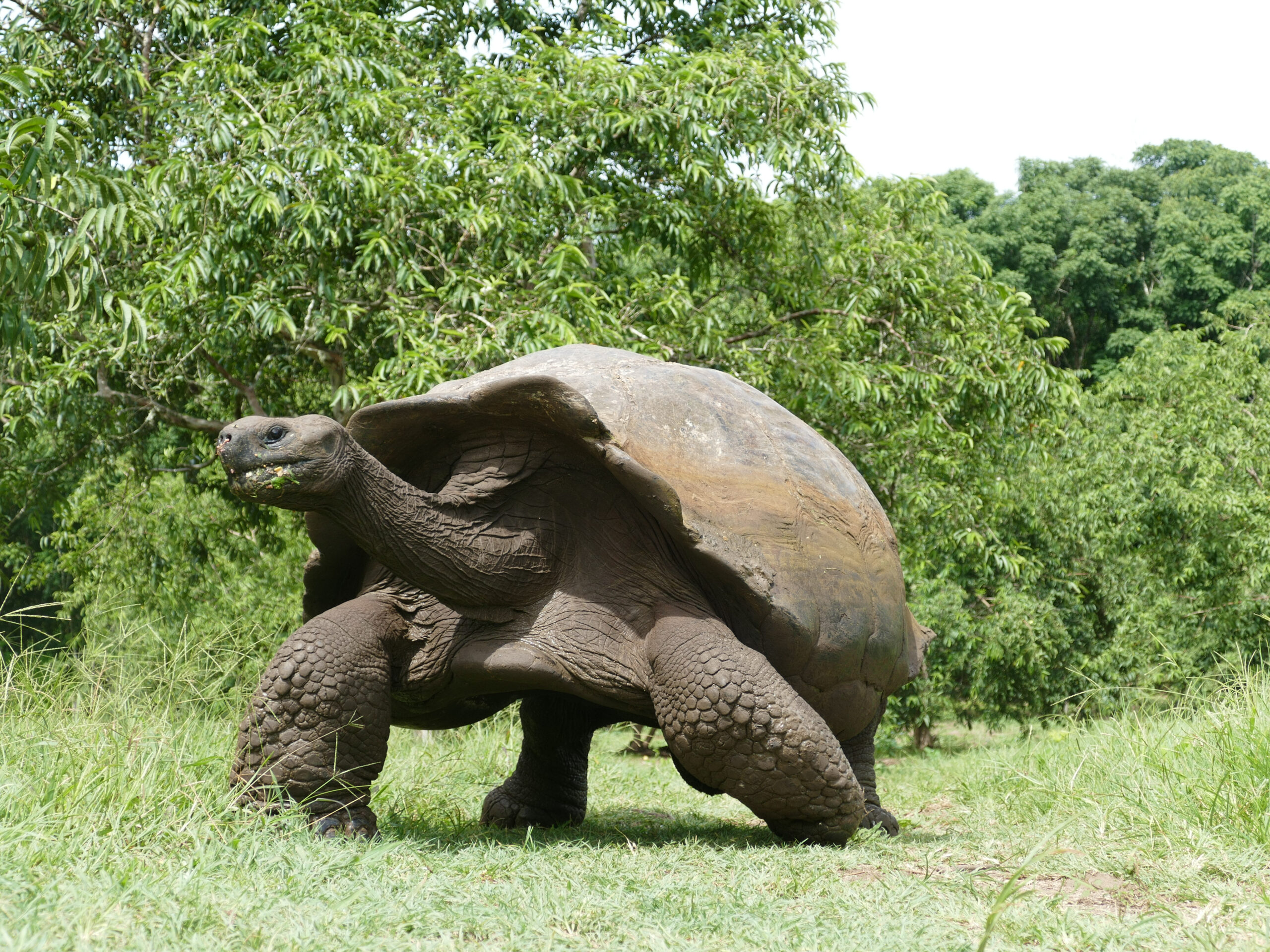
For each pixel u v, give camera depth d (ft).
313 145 20.99
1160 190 92.89
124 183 13.15
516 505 10.46
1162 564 36.50
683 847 9.86
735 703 9.69
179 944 5.42
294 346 25.20
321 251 21.65
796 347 27.04
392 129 23.45
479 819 13.67
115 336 23.63
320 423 9.49
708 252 29.66
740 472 10.99
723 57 26.14
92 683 12.46
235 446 9.27
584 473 10.52
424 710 11.14
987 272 31.09
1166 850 9.40
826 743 9.96
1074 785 13.09
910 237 30.96
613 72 25.08
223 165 21.13
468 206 21.99
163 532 32.35
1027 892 6.56
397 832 10.39
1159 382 40.91
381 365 20.83
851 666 11.23
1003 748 26.27
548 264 21.98
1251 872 8.64
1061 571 43.32
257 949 5.52
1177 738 14.73
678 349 24.48
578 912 6.73
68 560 31.27
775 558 10.51
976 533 28.99
